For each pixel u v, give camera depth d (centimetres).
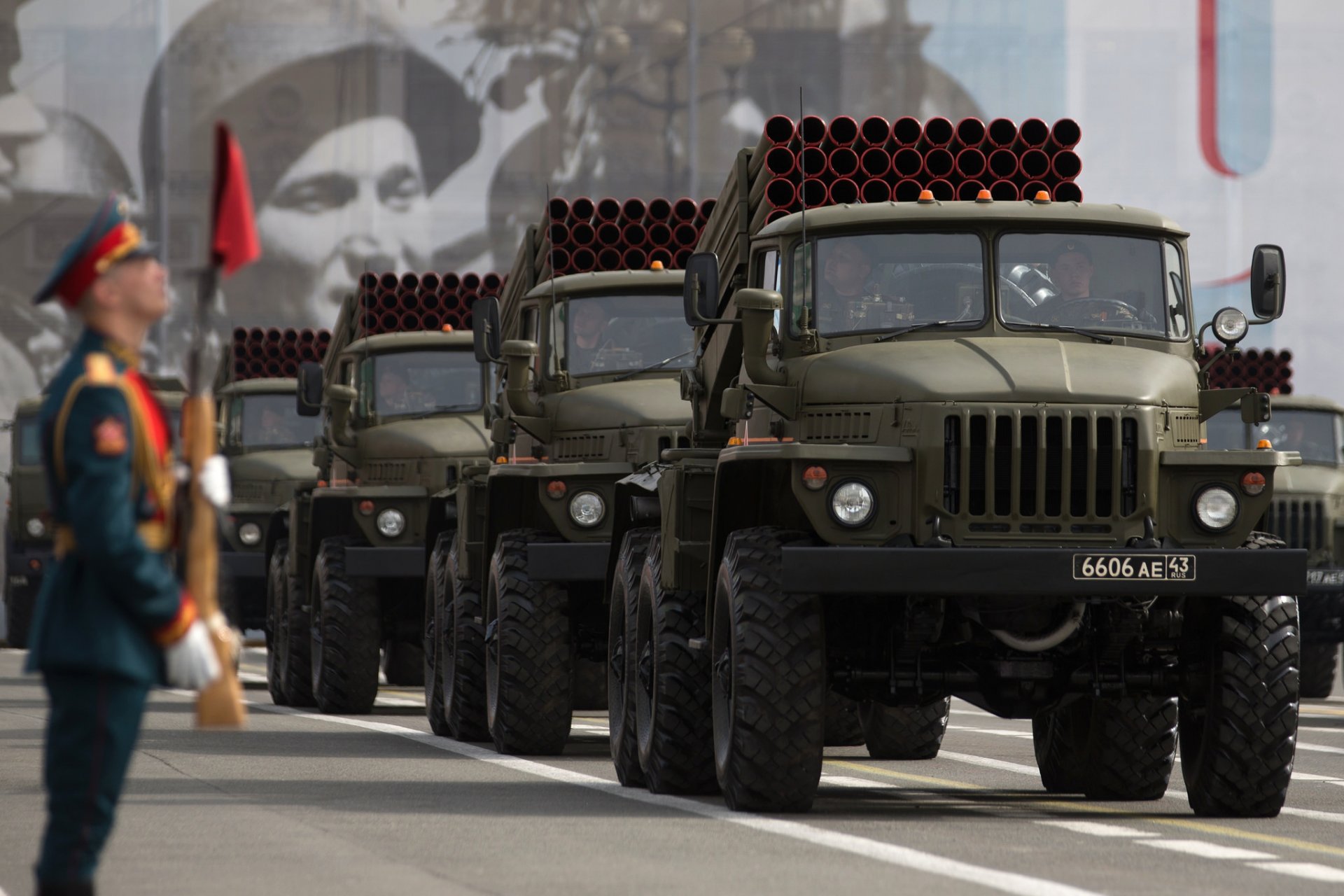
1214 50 13738
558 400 4397
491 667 4216
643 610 3388
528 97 14050
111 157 13838
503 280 5953
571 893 2106
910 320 3084
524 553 4134
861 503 2773
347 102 13962
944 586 2681
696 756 3186
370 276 5928
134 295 1600
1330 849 2545
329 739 4472
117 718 1555
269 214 13900
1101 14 13850
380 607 5525
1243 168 13675
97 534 1520
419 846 2511
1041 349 2936
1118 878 2245
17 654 9350
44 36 13825
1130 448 2805
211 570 1595
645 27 14088
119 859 2386
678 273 4494
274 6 13938
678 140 14088
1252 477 2816
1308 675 6812
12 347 13738
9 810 2934
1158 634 2988
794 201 3309
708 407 3631
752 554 2848
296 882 2192
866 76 14025
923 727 4103
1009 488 2786
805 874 2247
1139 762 3222
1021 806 3141
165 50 13875
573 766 3816
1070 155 3328
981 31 13938
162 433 1598
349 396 5647
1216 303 13625
